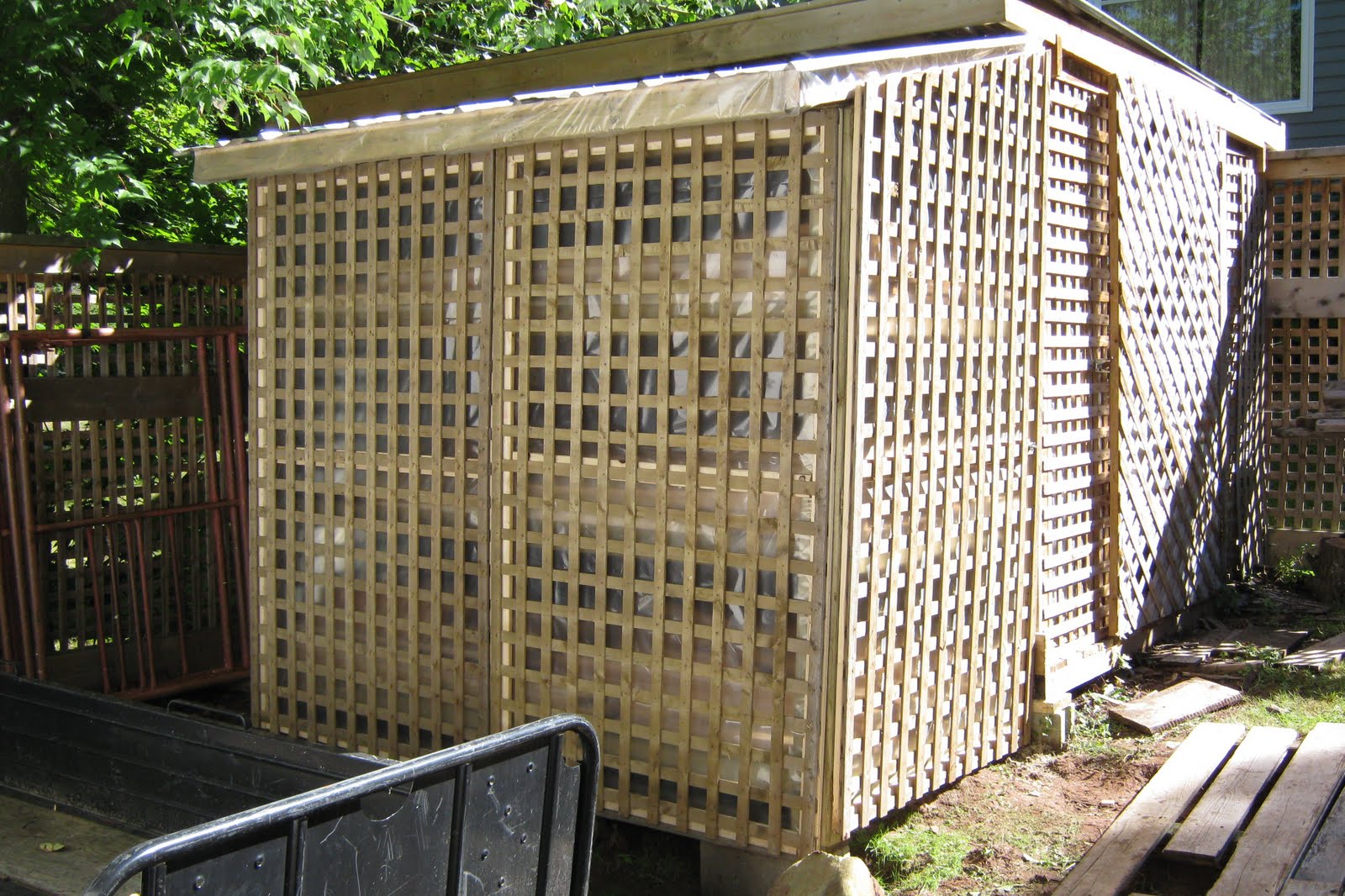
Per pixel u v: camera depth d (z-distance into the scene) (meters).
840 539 4.06
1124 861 4.14
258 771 4.05
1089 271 6.00
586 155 4.54
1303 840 4.11
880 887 3.89
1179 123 7.02
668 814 4.45
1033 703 5.46
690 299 4.29
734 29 5.93
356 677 5.39
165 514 6.59
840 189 4.00
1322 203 8.65
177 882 2.07
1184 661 6.58
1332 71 11.91
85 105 8.25
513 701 4.86
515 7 11.55
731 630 4.26
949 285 4.56
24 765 4.78
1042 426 5.32
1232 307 8.17
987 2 5.09
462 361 4.95
